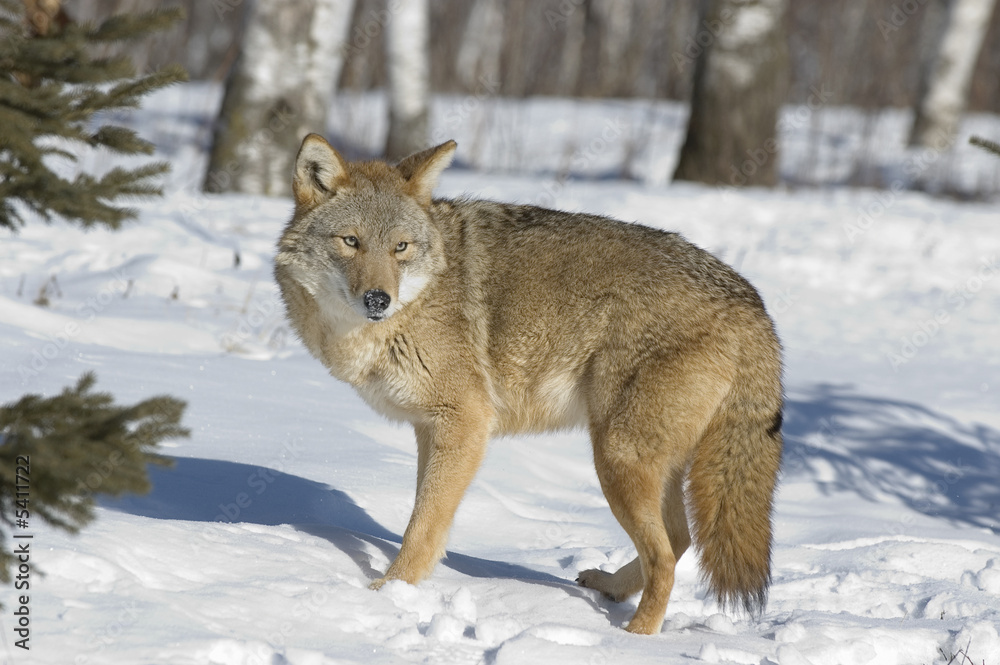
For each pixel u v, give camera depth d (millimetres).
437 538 8047
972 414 15805
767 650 7020
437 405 8438
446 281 8633
